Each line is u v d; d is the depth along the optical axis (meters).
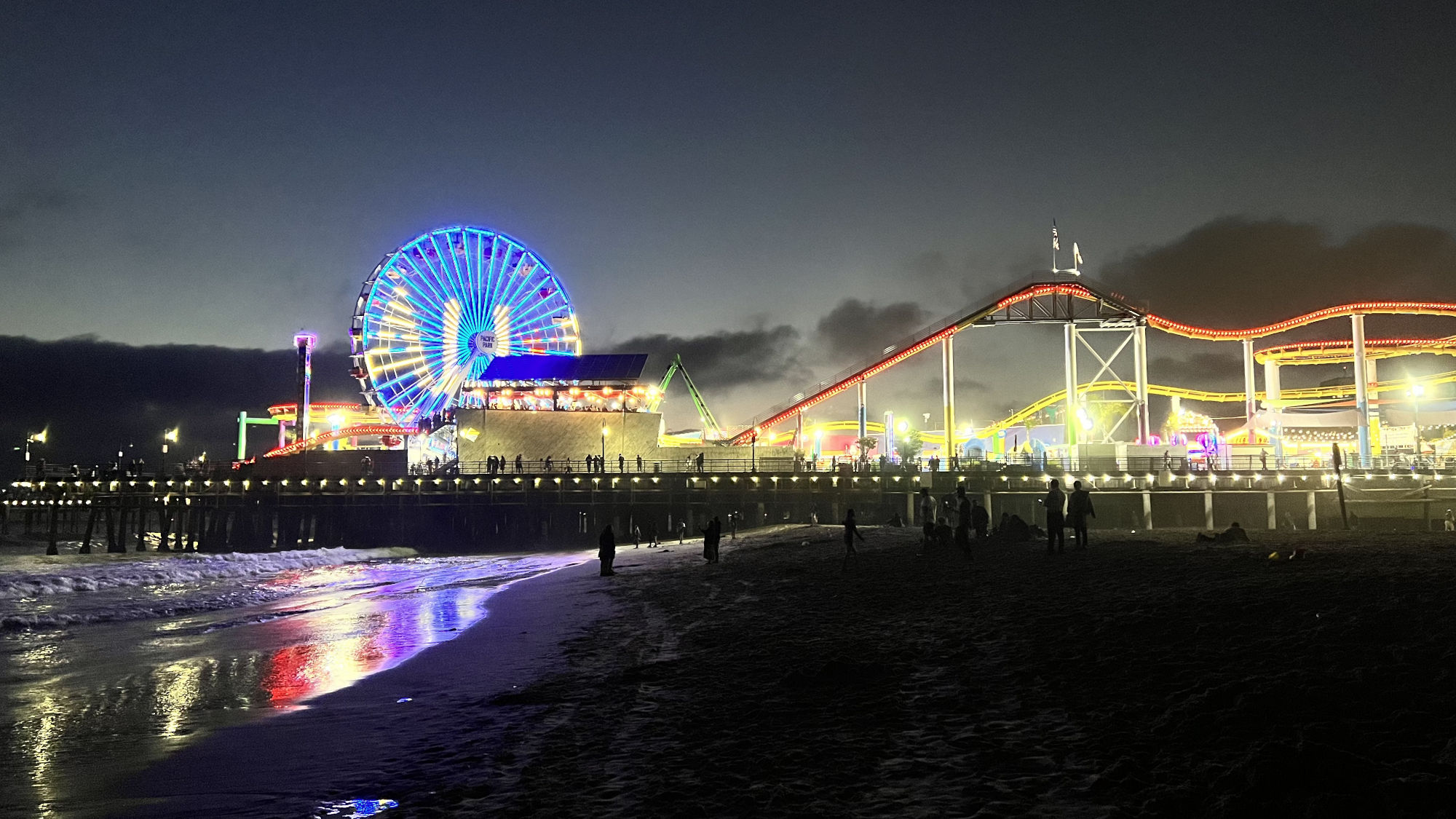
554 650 16.95
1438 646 10.14
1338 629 11.49
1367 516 62.41
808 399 86.25
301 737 11.11
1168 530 50.12
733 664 13.82
